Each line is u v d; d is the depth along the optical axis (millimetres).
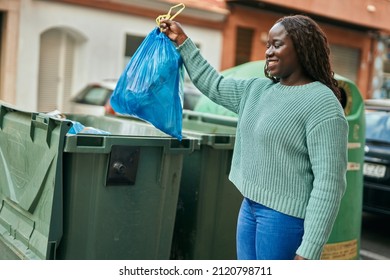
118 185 3141
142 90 2963
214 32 15891
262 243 2412
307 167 2330
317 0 17406
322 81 2426
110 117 4539
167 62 2939
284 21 2445
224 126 4312
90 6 13359
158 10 14633
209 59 15875
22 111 3285
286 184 2338
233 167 2623
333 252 4180
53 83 13430
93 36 13531
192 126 4664
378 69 21938
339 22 18984
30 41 12484
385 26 20234
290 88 2406
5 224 3531
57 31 13297
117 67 14102
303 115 2295
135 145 3127
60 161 2941
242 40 16781
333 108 2281
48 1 12633
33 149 3186
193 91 9516
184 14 15016
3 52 12266
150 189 3270
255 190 2414
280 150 2334
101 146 3002
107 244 3154
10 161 3512
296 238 2357
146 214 3275
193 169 3666
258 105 2479
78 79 13625
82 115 4625
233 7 16203
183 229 3729
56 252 3068
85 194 3037
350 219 4258
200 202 3635
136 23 14305
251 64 4656
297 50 2395
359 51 21109
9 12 12094
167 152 3254
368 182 6133
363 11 19188
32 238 3164
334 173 2244
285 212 2336
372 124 6383
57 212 2982
